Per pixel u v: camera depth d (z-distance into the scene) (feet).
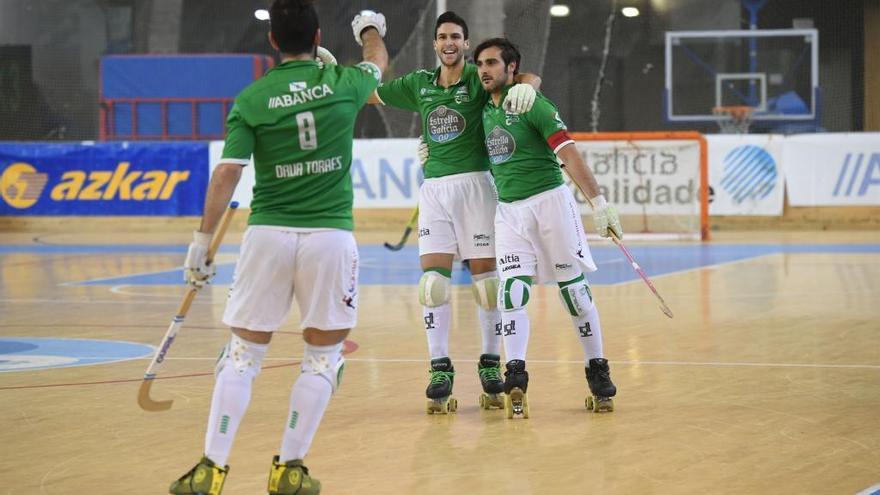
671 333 66.49
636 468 36.37
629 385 50.90
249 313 32.07
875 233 146.00
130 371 55.62
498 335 47.60
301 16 33.01
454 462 37.50
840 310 76.07
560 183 45.91
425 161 48.26
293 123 31.89
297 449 32.12
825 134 151.02
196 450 39.47
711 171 153.69
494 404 46.44
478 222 47.01
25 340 66.64
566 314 76.13
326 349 32.94
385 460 37.86
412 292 90.38
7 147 163.22
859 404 46.19
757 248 128.57
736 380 51.70
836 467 36.22
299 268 32.12
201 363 57.98
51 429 42.83
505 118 45.11
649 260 115.65
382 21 37.58
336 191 32.63
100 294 90.68
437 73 47.80
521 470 36.37
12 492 34.14
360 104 33.65
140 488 34.65
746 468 36.19
